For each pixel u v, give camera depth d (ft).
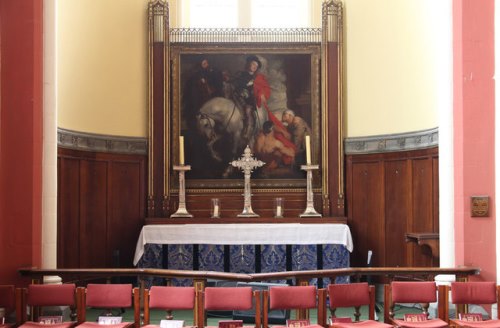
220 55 49.96
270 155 49.73
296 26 52.75
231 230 45.32
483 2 36.63
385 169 47.50
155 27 49.26
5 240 35.58
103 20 47.32
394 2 47.11
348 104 49.65
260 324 29.73
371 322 29.60
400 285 31.40
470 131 36.40
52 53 37.06
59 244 43.32
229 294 29.43
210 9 52.85
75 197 44.80
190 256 45.60
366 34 48.85
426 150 44.96
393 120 47.26
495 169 36.06
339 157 48.96
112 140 47.47
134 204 48.32
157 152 48.75
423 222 45.03
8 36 36.35
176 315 39.19
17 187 35.94
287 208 49.29
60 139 43.70
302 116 49.90
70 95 44.75
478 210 36.09
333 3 49.62
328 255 45.42
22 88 36.27
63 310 35.24
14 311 34.12
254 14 52.90
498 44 35.99
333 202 48.83
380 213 47.55
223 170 49.57
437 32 43.21
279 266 45.47
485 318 34.37
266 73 50.06
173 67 49.62
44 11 36.88
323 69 49.47
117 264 44.42
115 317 30.22
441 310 31.60
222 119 49.75
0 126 36.01
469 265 36.01
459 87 36.60
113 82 47.91
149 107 48.93
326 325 30.04
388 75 47.57
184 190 48.26
